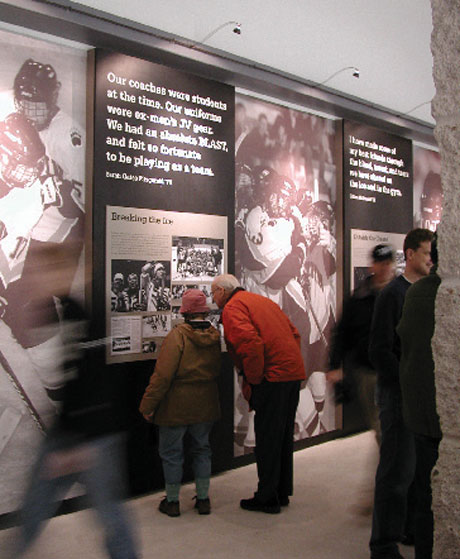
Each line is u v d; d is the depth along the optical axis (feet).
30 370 12.91
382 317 10.32
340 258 20.95
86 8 13.24
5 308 12.68
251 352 13.00
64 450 8.98
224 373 16.84
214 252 16.62
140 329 14.88
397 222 23.45
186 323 13.43
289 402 13.79
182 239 15.85
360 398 13.78
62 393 8.93
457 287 4.78
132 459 14.64
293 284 19.35
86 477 8.97
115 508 8.93
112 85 14.40
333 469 17.02
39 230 13.34
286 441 13.94
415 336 7.20
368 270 21.86
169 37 14.90
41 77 13.43
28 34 13.26
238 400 17.51
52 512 9.29
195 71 16.44
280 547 11.70
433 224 26.25
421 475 7.35
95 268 14.07
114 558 8.82
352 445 19.80
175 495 13.44
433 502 4.90
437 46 4.93
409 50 16.99
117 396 14.38
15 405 12.71
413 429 7.27
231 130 17.17
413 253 10.46
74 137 14.01
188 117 16.07
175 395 13.15
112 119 14.40
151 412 13.15
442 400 4.88
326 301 20.56
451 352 4.82
